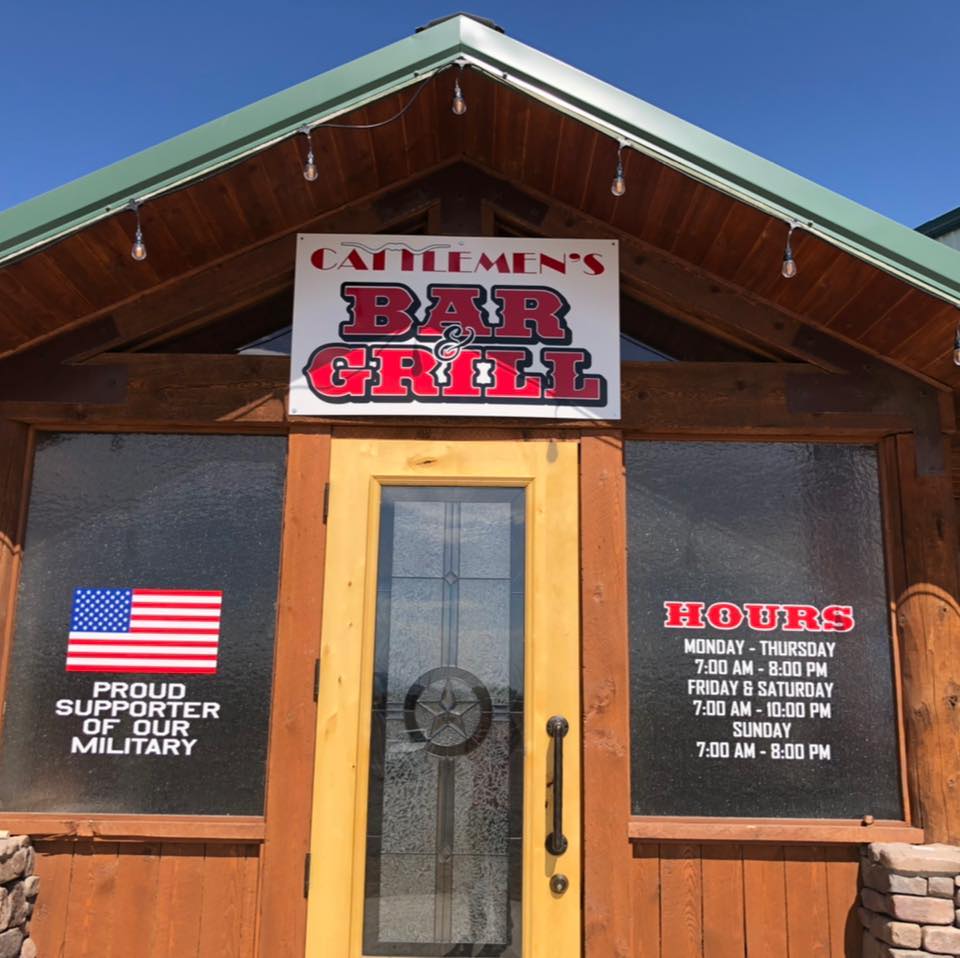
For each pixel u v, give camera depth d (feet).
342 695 12.36
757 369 13.20
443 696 12.48
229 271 13.43
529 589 12.71
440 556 12.87
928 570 12.64
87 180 11.04
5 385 13.01
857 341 13.12
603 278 13.37
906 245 11.12
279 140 11.27
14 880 11.35
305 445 12.97
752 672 12.67
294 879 11.84
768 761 12.44
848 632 12.78
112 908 11.93
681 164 11.37
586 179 12.74
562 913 11.89
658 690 12.61
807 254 11.96
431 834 12.12
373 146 12.46
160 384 13.11
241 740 12.43
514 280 13.32
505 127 12.59
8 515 12.75
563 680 12.48
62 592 12.80
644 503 13.15
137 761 12.36
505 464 13.02
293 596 12.55
